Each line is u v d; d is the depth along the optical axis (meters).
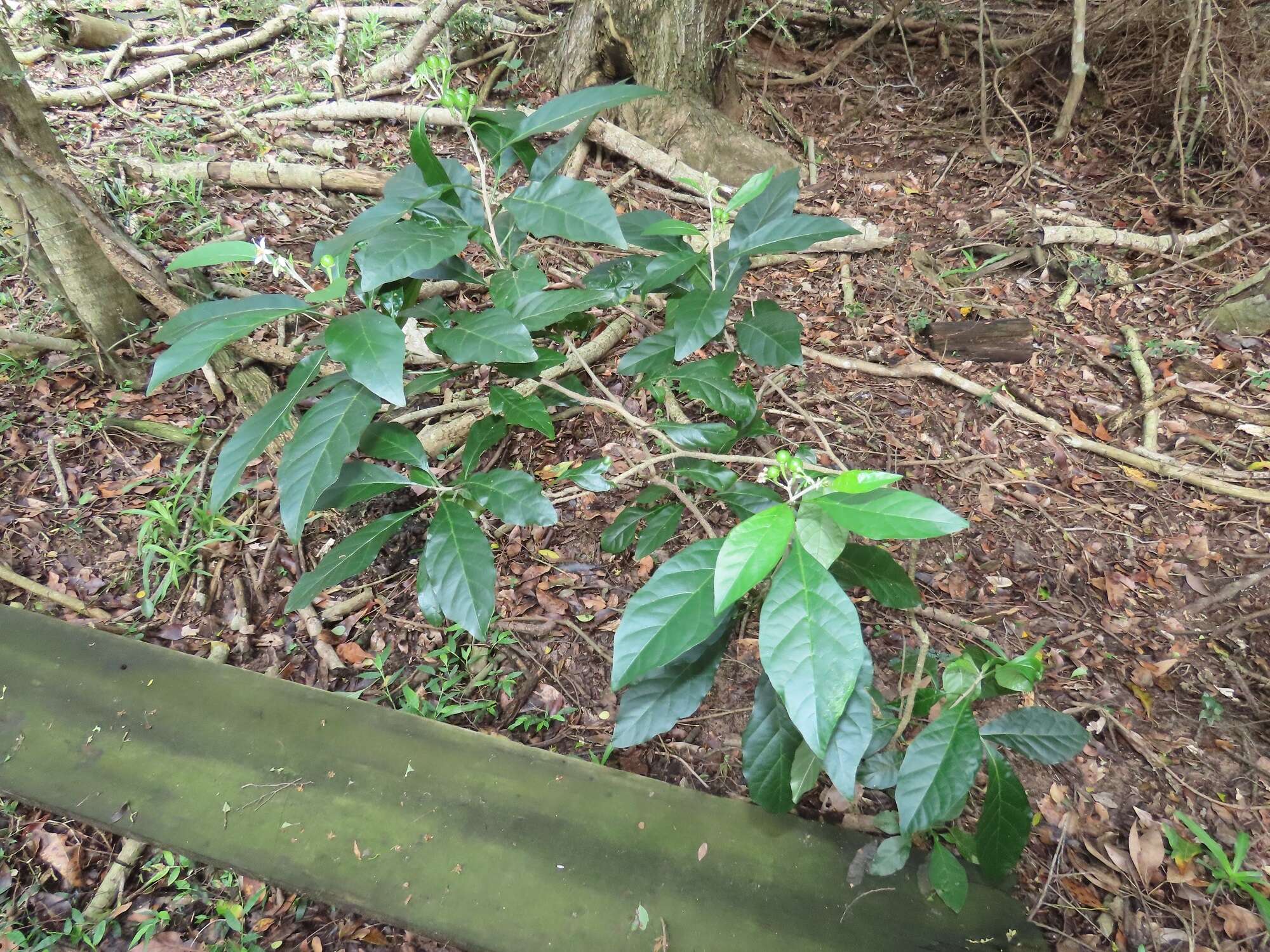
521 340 1.43
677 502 2.61
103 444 2.92
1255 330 3.70
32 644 2.29
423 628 2.43
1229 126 4.70
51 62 5.15
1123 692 2.29
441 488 1.72
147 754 2.04
